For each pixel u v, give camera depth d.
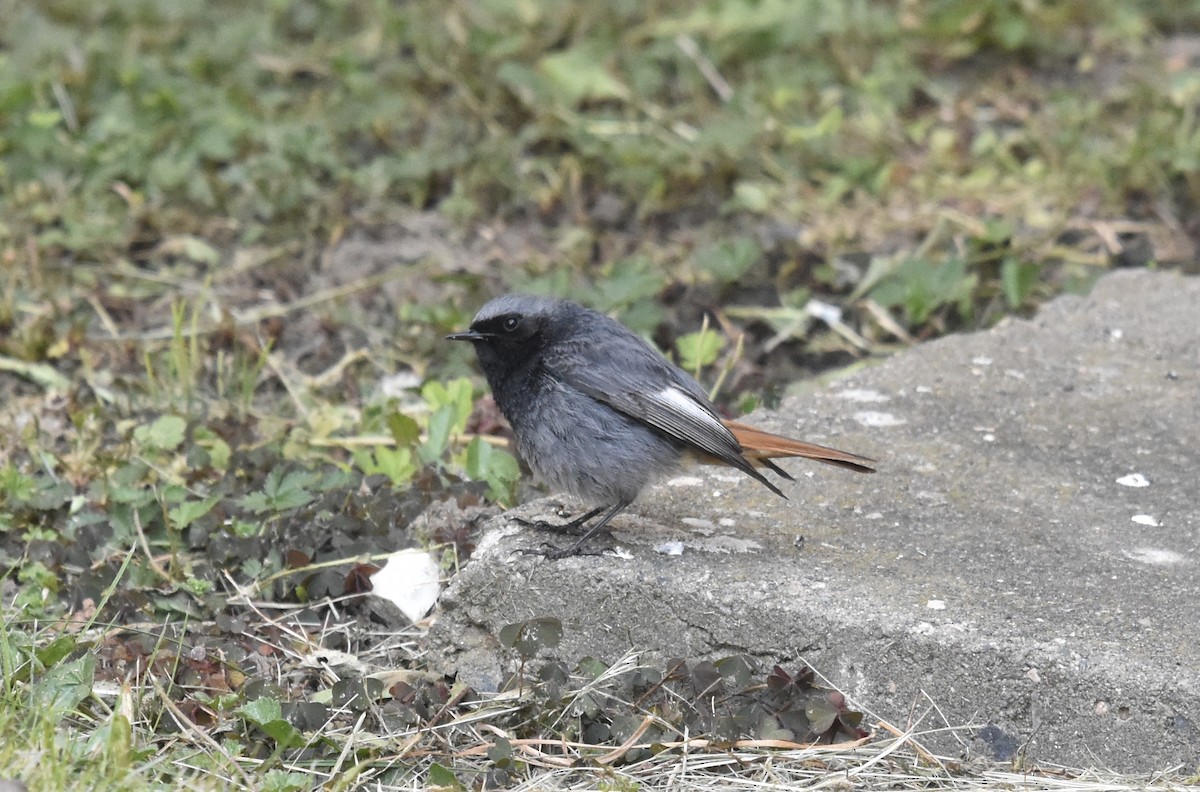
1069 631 8.02
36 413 11.86
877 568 8.70
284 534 10.19
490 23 18.55
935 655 8.02
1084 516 9.41
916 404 10.98
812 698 8.18
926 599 8.34
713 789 7.75
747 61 18.45
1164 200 15.68
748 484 9.85
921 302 13.54
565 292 13.49
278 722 7.87
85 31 18.52
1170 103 16.95
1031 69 18.81
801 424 10.66
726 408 12.12
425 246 15.01
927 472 9.95
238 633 9.29
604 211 15.66
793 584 8.47
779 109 17.20
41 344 12.78
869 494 9.66
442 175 16.12
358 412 12.25
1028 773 7.80
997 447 10.34
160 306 13.84
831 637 8.22
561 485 9.15
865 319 13.84
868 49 18.61
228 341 13.14
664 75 18.45
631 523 9.28
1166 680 7.66
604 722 8.34
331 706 8.45
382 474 10.90
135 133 15.95
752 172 16.30
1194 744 7.63
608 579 8.64
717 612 8.44
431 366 13.16
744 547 8.95
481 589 8.91
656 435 8.97
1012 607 8.27
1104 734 7.78
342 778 7.61
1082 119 16.89
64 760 7.21
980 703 7.98
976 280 13.82
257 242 15.02
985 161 16.52
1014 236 15.06
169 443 11.06
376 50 18.16
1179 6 19.97
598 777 7.90
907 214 15.35
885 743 8.05
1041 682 7.86
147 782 7.41
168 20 18.78
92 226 14.55
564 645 8.78
